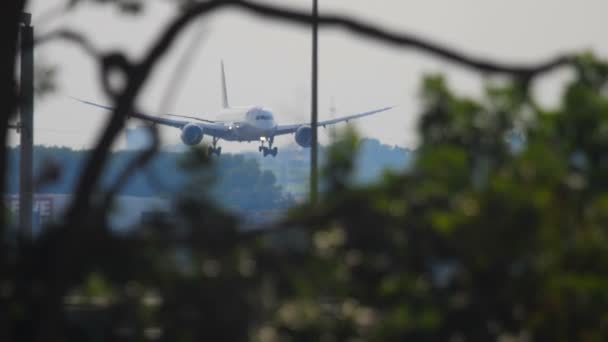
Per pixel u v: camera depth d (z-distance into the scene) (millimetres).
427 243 23688
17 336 24562
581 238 23734
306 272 24000
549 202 23453
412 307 23734
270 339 23547
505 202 23031
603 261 23594
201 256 24141
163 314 24016
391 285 24000
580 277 23500
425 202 23750
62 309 24578
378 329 23703
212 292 23656
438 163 23891
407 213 23734
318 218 24172
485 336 23750
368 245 24031
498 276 23641
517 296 23578
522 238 23188
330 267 24047
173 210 24625
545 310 23828
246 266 23844
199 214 24469
